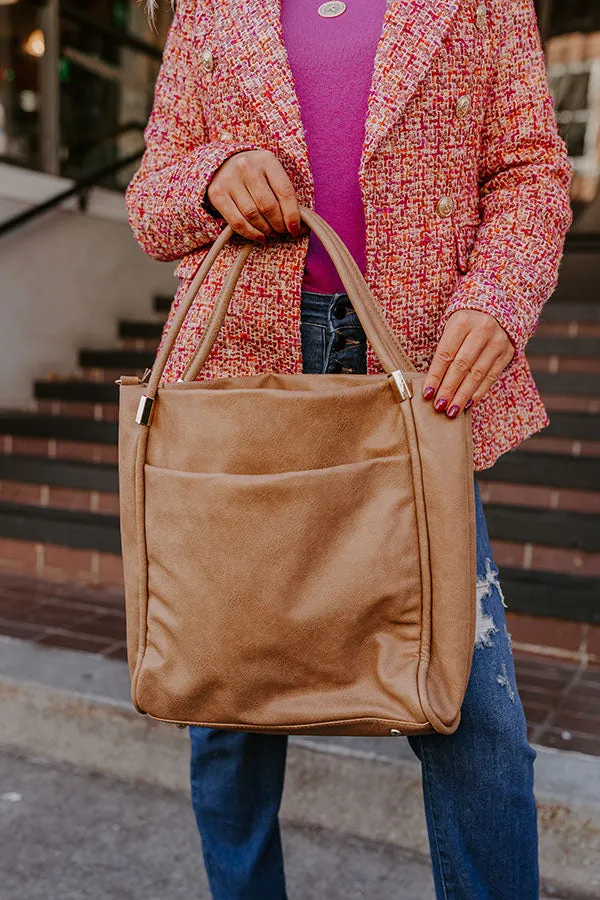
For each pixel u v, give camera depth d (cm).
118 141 583
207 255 110
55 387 465
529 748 113
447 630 98
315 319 117
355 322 116
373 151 106
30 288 469
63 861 186
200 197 109
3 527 351
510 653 115
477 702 109
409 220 111
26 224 462
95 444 400
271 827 145
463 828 113
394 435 99
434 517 97
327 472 97
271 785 143
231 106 116
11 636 265
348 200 113
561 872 176
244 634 99
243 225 107
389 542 98
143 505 108
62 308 493
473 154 114
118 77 581
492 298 98
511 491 317
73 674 234
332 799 194
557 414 345
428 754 114
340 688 101
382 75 106
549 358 397
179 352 124
